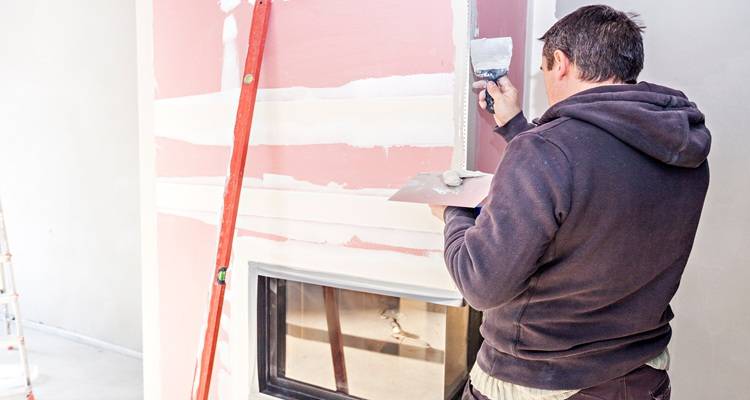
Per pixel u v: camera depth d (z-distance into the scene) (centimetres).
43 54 342
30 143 357
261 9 151
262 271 165
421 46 131
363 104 141
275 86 156
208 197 176
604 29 95
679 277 98
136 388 283
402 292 141
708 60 165
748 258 166
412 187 113
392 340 157
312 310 168
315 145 151
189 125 177
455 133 129
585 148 85
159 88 183
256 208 164
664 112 86
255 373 170
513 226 84
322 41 146
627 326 94
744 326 168
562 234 86
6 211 378
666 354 106
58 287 358
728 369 172
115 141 318
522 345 98
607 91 91
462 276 90
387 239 142
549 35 104
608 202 84
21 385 277
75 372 302
